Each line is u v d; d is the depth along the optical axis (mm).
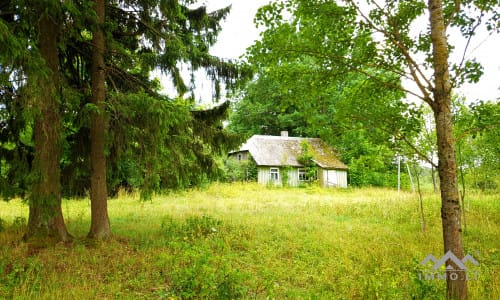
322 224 10828
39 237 6809
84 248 6820
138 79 8633
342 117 5020
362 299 4754
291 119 40469
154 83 9414
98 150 7824
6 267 5660
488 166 11914
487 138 9594
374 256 6832
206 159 9055
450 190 4109
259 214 12758
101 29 7328
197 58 8375
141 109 6898
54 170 6914
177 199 17984
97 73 7793
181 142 8328
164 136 7203
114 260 6352
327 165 31828
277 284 5691
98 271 5852
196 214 12328
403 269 6234
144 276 5703
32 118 5262
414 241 8406
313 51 4699
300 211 13938
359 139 5465
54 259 6133
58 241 7004
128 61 9148
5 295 4680
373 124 4895
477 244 8266
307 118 5203
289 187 29812
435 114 4289
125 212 12625
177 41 7949
